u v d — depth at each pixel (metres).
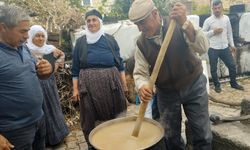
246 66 6.68
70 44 5.38
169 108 2.63
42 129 2.71
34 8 5.68
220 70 6.46
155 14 2.31
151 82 2.13
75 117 4.95
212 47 5.76
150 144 1.85
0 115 2.16
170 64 2.39
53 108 3.98
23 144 2.29
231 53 5.90
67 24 5.49
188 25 2.15
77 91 3.60
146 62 2.51
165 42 2.12
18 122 2.20
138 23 2.30
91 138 2.05
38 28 3.46
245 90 5.93
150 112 3.17
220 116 2.94
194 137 2.64
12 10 2.13
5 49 2.14
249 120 2.81
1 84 2.11
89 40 3.42
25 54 2.31
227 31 5.80
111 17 6.38
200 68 2.51
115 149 1.92
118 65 3.57
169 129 2.71
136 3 2.29
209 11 9.59
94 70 3.39
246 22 6.43
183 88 2.48
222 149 2.74
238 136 2.63
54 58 3.48
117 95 3.44
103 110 3.41
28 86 2.23
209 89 5.92
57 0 5.93
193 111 2.54
